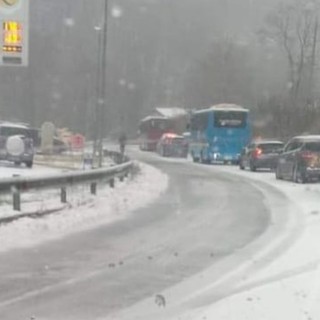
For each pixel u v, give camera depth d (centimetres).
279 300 1197
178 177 4425
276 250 1692
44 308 1132
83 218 2164
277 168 4397
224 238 1877
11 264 1475
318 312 1117
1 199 2391
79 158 5697
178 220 2239
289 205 2750
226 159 6681
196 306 1155
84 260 1540
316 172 3991
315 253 1648
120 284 1316
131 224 2123
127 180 3800
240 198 3027
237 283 1332
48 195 2706
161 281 1346
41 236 1825
